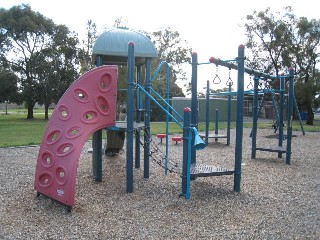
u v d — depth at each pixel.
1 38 34.75
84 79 5.08
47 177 4.89
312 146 12.16
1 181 6.17
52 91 31.44
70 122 4.89
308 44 27.75
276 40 28.27
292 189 5.76
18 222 4.09
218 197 5.22
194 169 5.61
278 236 3.69
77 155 4.64
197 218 4.26
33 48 35.31
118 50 6.19
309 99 25.45
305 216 4.34
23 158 8.72
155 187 5.80
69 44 32.34
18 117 36.72
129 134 5.46
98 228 3.90
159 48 37.84
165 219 4.21
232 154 9.89
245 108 37.00
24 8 35.19
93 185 5.93
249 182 6.27
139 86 5.78
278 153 9.38
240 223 4.09
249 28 29.02
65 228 3.90
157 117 29.19
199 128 19.73
